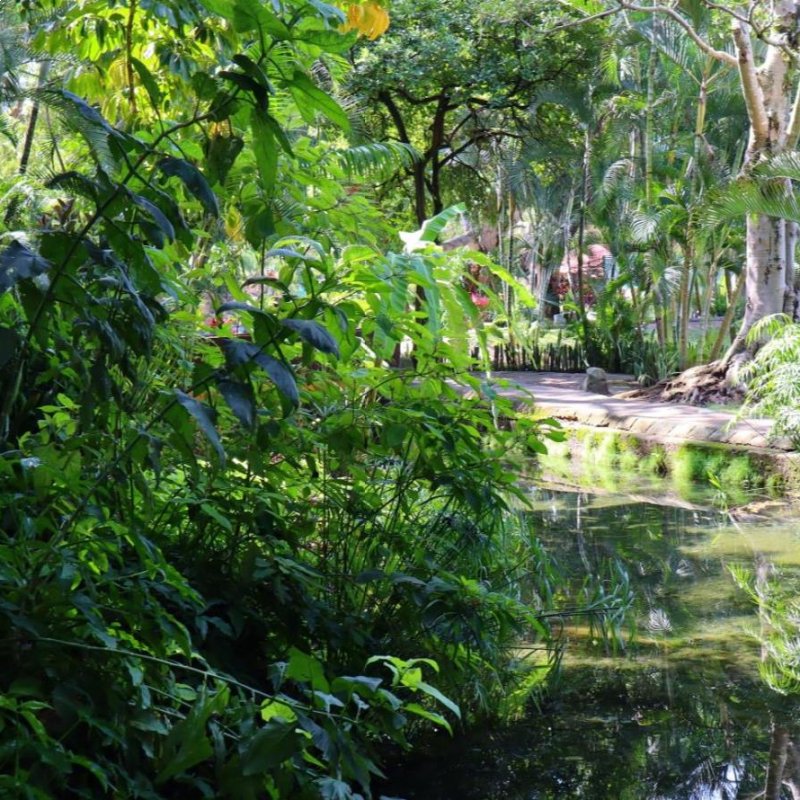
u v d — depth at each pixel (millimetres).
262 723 2781
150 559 2283
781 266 14383
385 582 3664
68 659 2213
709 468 10258
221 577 3107
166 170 2172
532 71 16766
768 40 13516
